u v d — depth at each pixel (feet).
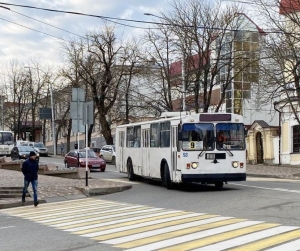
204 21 120.26
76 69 174.19
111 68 170.40
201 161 65.98
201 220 40.06
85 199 65.82
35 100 248.32
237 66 124.67
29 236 37.24
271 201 50.90
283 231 32.96
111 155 157.17
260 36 116.06
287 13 100.68
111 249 29.99
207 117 66.74
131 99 176.96
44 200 63.67
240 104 153.69
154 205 54.49
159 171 76.23
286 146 134.72
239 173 66.39
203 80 128.36
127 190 75.36
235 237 31.63
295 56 97.86
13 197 68.28
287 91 112.88
